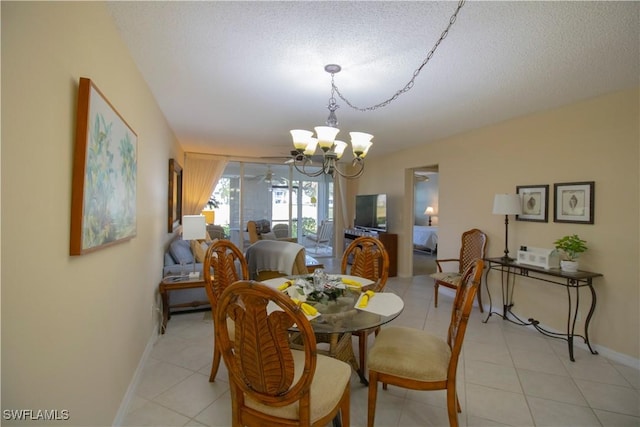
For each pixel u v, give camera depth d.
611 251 2.59
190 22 1.68
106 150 1.45
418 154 5.02
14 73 0.84
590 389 2.14
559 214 2.97
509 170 3.50
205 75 2.35
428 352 1.71
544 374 2.33
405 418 1.83
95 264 1.42
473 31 1.73
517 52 1.96
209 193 6.31
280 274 3.19
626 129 2.51
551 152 3.06
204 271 1.98
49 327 1.04
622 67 2.14
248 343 1.17
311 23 1.68
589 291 2.74
